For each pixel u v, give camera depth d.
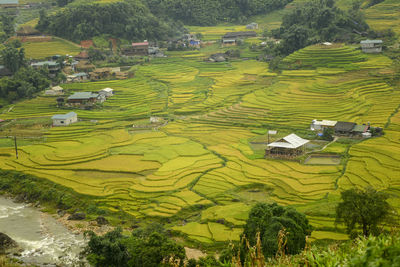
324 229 55.91
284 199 69.06
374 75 133.25
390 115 106.12
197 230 60.34
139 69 167.88
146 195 73.56
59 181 80.56
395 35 162.62
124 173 84.38
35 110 129.25
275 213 49.03
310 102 122.00
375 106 113.00
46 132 112.50
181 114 126.81
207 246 56.00
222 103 131.88
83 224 66.25
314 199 67.38
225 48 188.75
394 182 69.62
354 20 175.00
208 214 64.88
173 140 104.50
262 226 46.81
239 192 73.38
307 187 72.25
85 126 117.81
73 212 71.19
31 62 162.38
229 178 78.75
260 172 80.88
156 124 118.94
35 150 98.62
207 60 177.50
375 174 73.94
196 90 146.50
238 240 55.69
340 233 54.47
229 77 156.25
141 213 67.81
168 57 182.62
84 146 101.00
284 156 88.38
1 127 115.56
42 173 84.62
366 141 93.00
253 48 183.75
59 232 63.94
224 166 85.38
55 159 91.75
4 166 88.94
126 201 72.19
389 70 135.00
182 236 59.47
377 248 12.89
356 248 16.39
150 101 138.75
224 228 60.16
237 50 180.50
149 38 198.12
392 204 59.28
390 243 14.03
